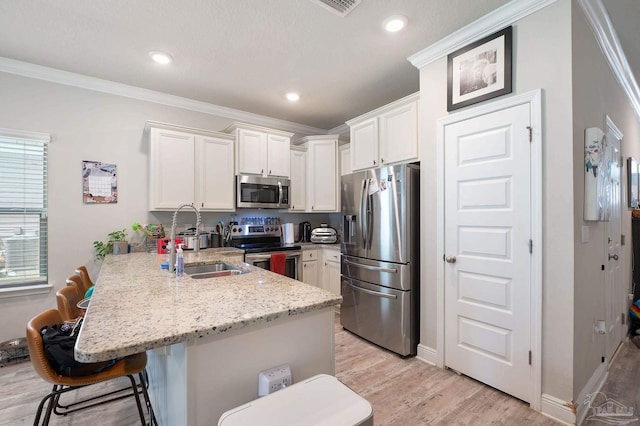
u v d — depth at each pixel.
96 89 3.08
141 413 1.44
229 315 1.11
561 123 1.78
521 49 1.95
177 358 1.10
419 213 2.68
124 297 1.36
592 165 1.85
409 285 2.61
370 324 2.92
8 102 2.69
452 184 2.32
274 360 1.18
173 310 1.17
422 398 2.00
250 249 3.44
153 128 3.13
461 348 2.28
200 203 3.38
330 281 3.88
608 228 2.38
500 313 2.04
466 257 2.23
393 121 2.96
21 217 2.76
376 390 2.10
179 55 2.60
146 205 3.34
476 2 1.94
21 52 2.54
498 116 2.05
